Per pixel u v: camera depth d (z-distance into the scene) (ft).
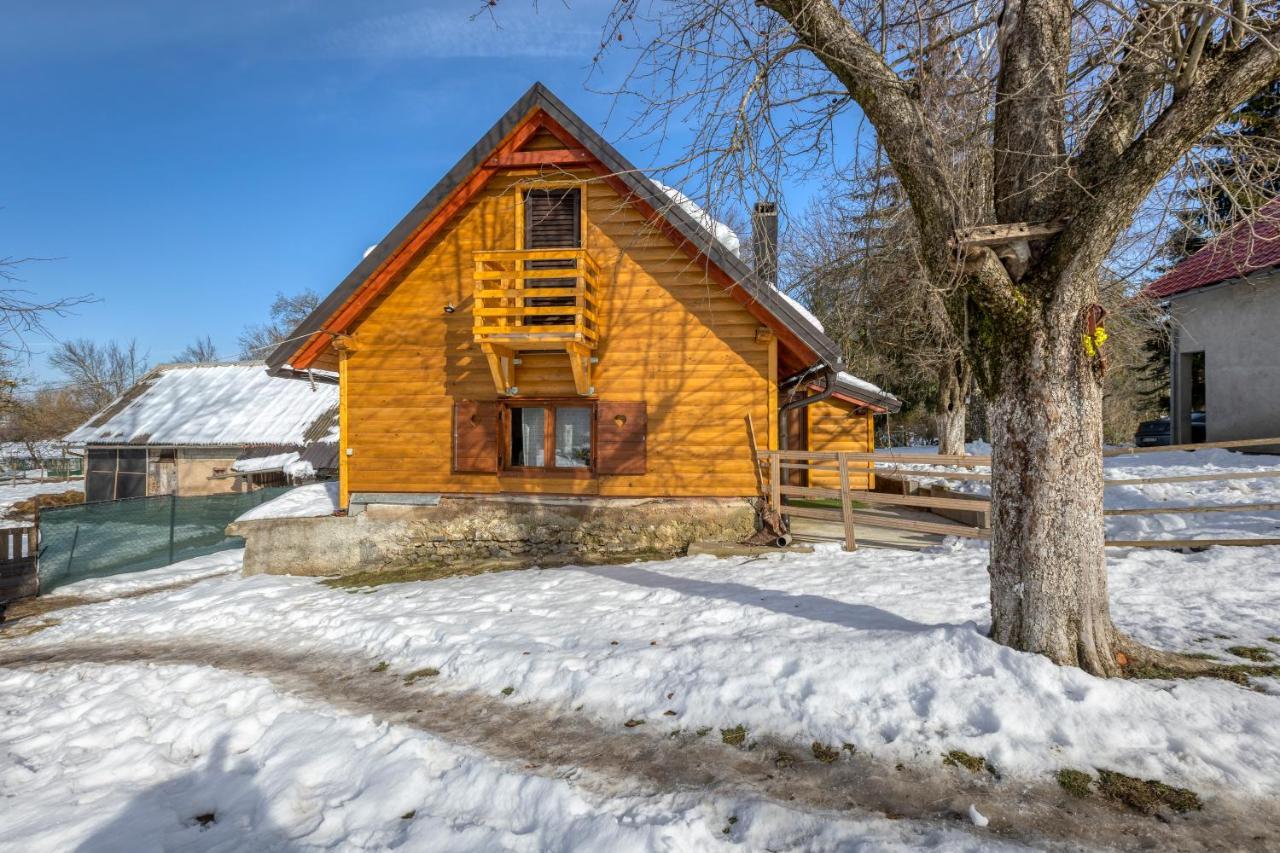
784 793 11.57
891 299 53.16
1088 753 11.65
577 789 12.13
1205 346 50.44
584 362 34.37
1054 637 13.82
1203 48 13.17
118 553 43.98
